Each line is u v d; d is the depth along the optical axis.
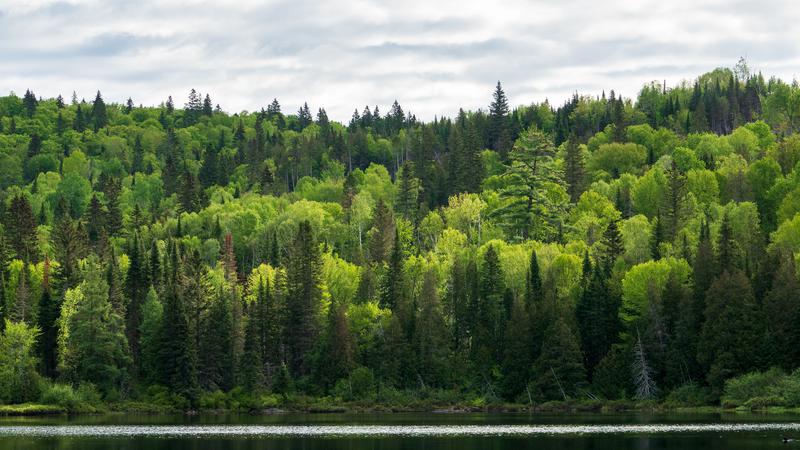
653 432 99.69
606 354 147.88
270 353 161.00
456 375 152.75
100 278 150.12
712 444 87.56
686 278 153.38
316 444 92.81
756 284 143.00
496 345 154.75
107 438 99.00
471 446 89.75
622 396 140.62
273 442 94.88
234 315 157.38
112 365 148.25
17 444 92.75
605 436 96.62
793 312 130.12
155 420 128.12
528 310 151.25
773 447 84.75
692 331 139.12
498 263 163.12
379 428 110.88
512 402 146.12
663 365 140.62
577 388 142.25
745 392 128.25
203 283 160.00
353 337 156.75
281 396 149.75
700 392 134.50
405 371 153.38
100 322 148.25
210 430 109.62
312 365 157.25
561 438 95.69
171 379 147.38
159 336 149.25
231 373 154.50
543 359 143.62
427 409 145.12
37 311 154.50
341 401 148.62
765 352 130.88
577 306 152.75
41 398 139.88
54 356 153.50
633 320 149.00
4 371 140.62
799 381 124.06
